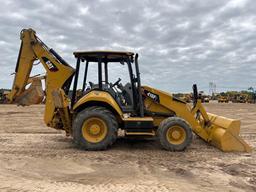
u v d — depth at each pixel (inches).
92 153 360.8
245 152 375.2
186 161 328.8
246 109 1346.0
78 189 231.5
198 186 245.1
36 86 422.0
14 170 285.6
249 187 245.3
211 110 1273.4
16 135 501.7
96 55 393.4
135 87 399.5
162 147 389.1
